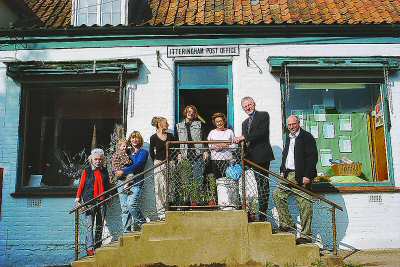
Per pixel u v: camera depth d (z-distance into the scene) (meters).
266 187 8.23
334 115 9.64
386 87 9.46
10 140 9.51
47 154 9.69
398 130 9.35
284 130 9.37
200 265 7.49
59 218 9.23
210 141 7.80
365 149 9.56
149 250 7.52
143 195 9.01
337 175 9.47
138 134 8.73
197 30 9.55
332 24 9.40
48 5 11.05
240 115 9.41
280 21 9.56
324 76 9.54
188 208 7.89
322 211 9.09
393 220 9.07
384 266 7.46
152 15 10.27
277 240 7.51
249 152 8.23
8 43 9.77
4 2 10.16
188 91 9.82
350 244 8.99
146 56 9.64
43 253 9.12
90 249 8.30
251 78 9.52
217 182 8.05
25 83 9.66
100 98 9.80
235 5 10.55
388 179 9.33
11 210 9.26
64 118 9.79
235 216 7.59
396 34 9.56
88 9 10.12
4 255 9.12
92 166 8.68
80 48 9.70
